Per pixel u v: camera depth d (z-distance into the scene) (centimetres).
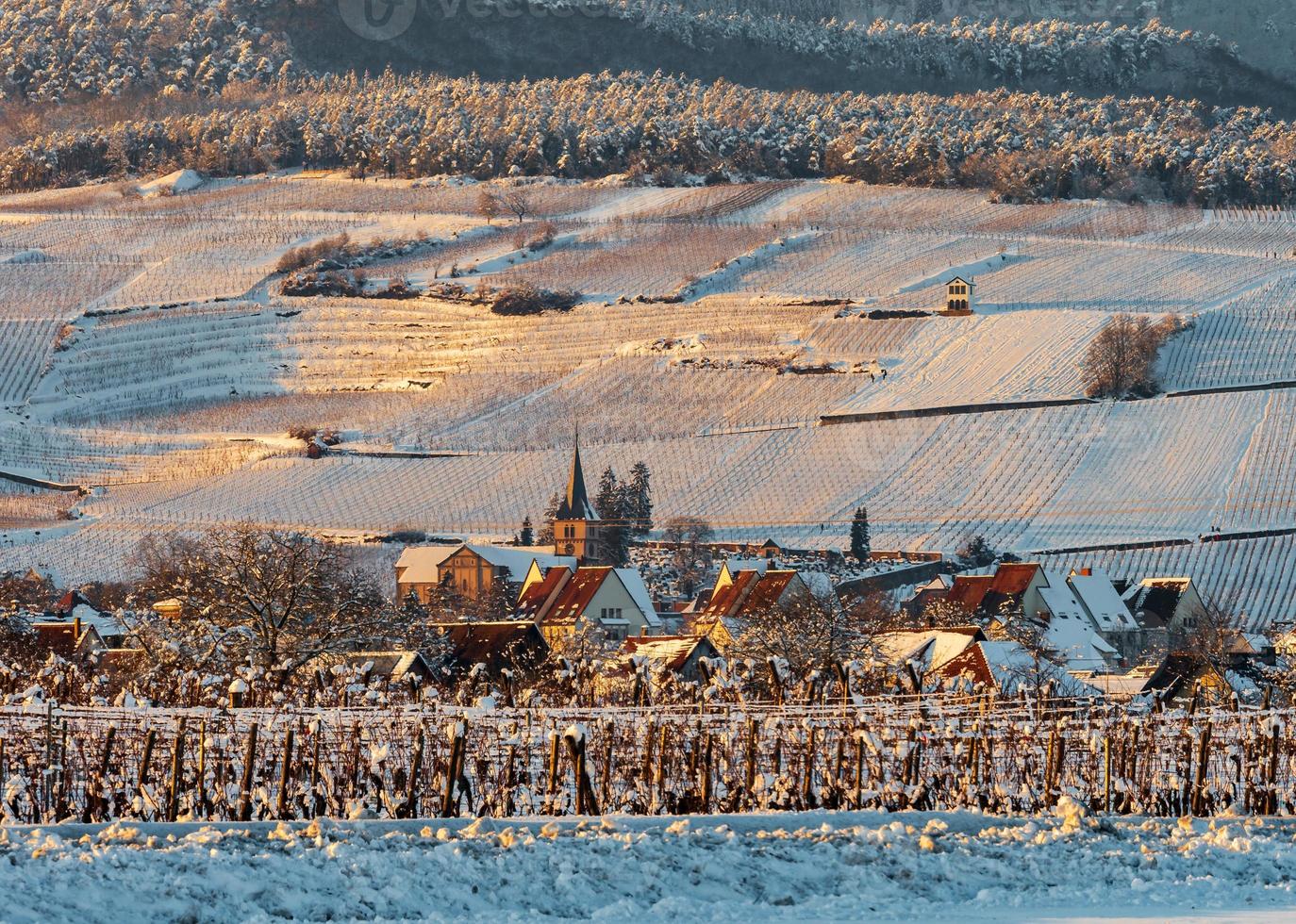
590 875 14388
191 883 13025
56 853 13350
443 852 14225
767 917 13925
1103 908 14512
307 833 15075
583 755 18175
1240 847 16925
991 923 13775
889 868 15388
